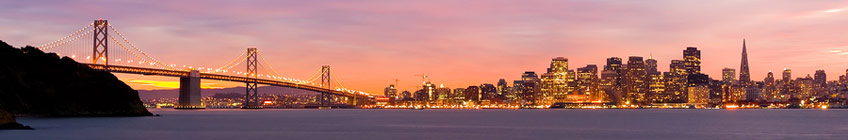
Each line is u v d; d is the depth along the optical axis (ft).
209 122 590.14
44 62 585.63
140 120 562.66
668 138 403.95
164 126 485.15
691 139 396.57
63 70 595.47
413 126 550.36
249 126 518.78
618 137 411.54
